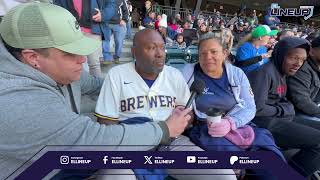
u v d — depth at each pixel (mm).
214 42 2186
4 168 1272
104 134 1366
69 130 1294
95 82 2119
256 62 4043
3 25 1317
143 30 1841
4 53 1290
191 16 16594
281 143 2393
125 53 7090
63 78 1421
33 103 1237
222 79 2238
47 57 1334
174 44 8289
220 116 1930
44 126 1241
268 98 2619
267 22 14977
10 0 2281
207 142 1870
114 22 4566
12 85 1238
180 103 1978
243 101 2209
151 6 14547
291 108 2678
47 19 1290
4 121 1185
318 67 2936
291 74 2672
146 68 1836
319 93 3156
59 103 1319
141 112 1854
